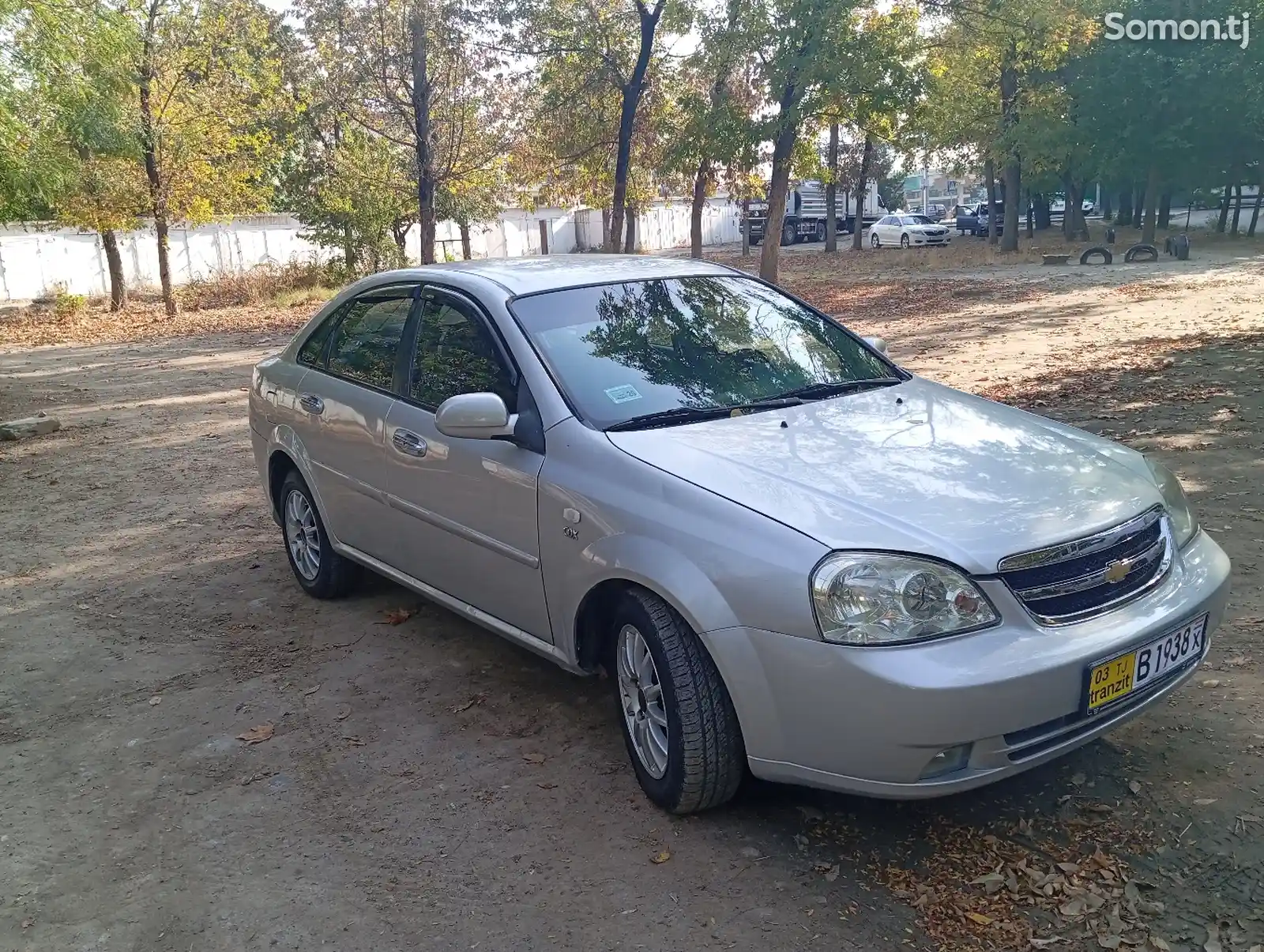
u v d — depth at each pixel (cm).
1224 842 304
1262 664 406
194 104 2403
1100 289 2067
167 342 2050
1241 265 2411
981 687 271
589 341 403
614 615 358
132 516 750
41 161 1412
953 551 285
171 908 307
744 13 1873
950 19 2136
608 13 1995
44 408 1277
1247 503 599
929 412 389
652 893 299
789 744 295
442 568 434
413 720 416
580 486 350
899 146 3303
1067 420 868
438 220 2992
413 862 322
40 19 1311
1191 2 2903
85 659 496
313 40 2344
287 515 568
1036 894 288
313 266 3100
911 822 325
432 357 442
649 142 2312
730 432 358
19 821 359
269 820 351
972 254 3681
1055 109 3153
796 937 276
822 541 289
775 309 466
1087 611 296
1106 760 351
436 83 2339
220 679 466
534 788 361
